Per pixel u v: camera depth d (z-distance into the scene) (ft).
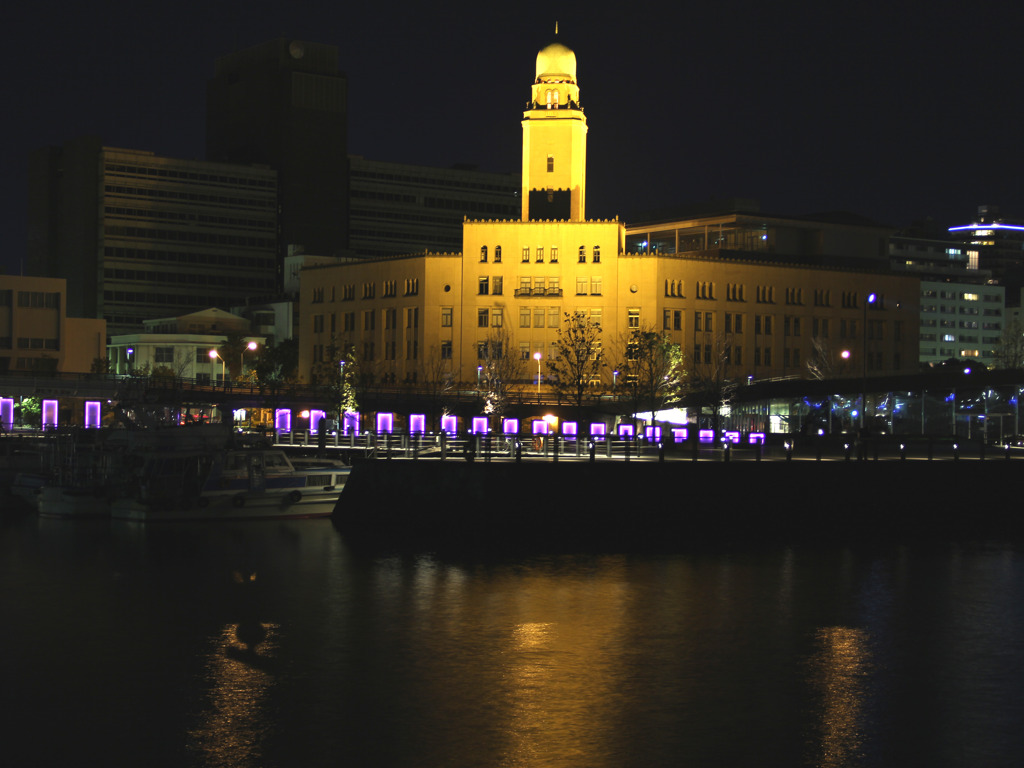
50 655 151.64
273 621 171.42
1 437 330.54
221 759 114.93
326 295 617.62
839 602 187.73
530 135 568.82
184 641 159.12
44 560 215.51
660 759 116.06
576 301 540.93
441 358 549.13
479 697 135.23
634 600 188.03
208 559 219.61
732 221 622.95
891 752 118.73
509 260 547.08
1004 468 281.54
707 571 215.10
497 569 215.10
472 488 257.14
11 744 118.93
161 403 334.44
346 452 308.60
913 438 371.97
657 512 259.19
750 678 144.36
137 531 249.96
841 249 631.97
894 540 259.60
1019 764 115.75
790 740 121.80
